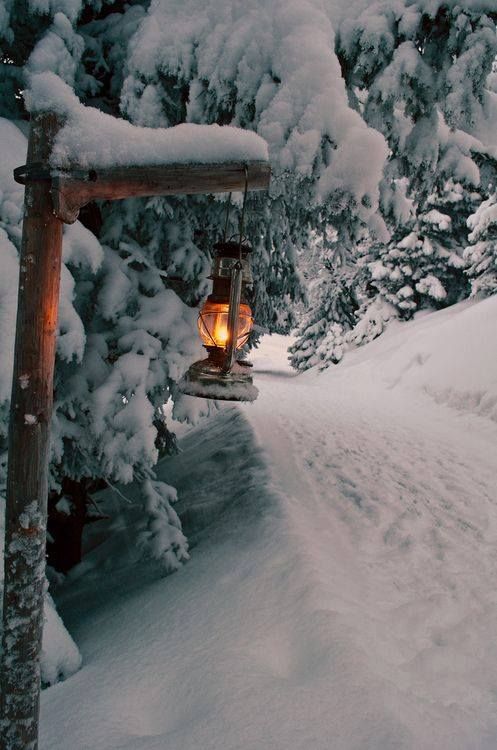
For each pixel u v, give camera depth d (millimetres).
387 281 24656
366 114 4777
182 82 4613
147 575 5617
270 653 3566
